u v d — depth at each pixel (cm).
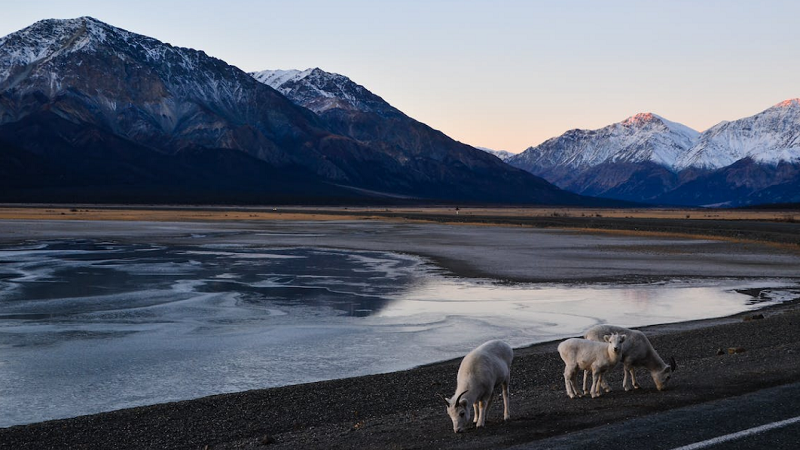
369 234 8025
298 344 2238
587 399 1387
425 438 1152
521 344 2230
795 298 3262
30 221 10112
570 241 6919
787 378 1450
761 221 11056
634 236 7762
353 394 1591
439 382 1684
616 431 1112
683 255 5416
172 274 4094
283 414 1448
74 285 3588
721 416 1177
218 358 2044
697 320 2653
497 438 1120
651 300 3181
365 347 2194
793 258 5175
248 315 2764
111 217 11856
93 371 1888
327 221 11481
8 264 4544
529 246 6272
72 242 6519
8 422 1468
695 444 1039
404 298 3222
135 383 1770
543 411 1295
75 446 1265
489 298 3228
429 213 16462
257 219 11969
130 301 3094
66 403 1600
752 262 4875
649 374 1686
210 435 1322
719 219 12025
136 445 1270
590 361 1402
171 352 2120
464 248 6034
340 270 4353
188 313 2806
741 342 2081
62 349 2153
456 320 2664
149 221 10756
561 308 2948
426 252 5638
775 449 1019
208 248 5969
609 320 2670
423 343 2253
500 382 1255
